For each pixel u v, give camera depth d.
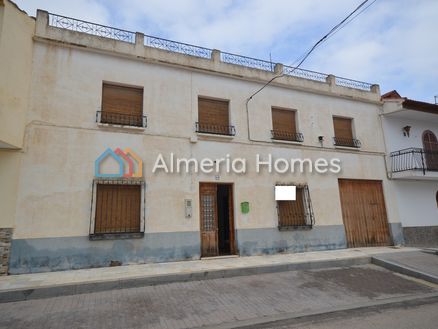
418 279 7.41
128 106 8.62
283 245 9.59
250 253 9.07
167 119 8.86
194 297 5.70
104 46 8.39
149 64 8.97
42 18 7.87
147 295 5.76
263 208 9.59
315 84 11.49
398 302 5.80
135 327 4.42
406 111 12.30
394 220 11.69
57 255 7.04
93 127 7.95
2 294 5.34
